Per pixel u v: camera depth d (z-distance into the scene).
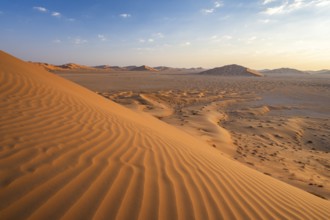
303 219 3.07
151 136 5.44
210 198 2.97
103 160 3.29
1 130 3.46
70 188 2.43
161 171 3.43
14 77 6.79
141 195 2.63
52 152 3.12
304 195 4.45
